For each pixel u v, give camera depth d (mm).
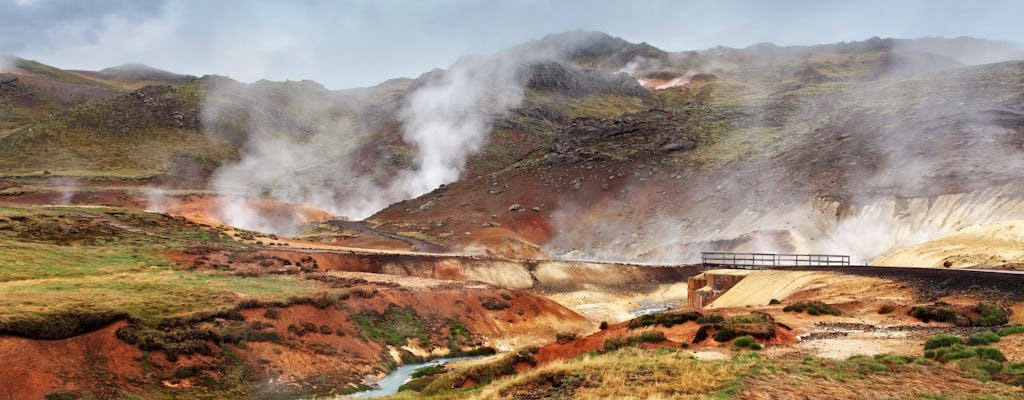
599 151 157750
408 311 51844
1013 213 81188
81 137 189875
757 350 29016
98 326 34750
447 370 40188
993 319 33719
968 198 89375
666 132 161875
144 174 170375
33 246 58125
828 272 53281
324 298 46562
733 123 162500
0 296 37406
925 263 58344
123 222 82500
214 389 34500
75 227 69375
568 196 142125
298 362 39406
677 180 135875
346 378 39812
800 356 27234
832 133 131500
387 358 44719
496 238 120562
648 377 23828
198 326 37719
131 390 32250
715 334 31797
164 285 46750
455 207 145375
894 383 22453
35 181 150125
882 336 31156
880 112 134250
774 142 140250
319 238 121188
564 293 86875
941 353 25859
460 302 55781
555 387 24578
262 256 68750
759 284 57188
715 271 66438
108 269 53625
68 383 30969
